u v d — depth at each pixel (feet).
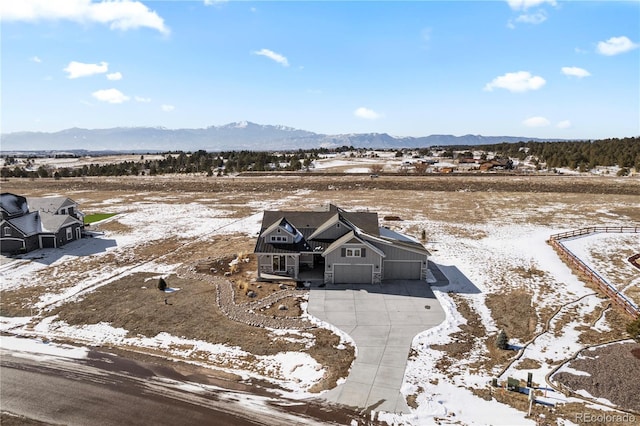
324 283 99.96
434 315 83.41
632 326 65.92
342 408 54.44
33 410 54.44
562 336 74.43
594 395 55.88
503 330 77.05
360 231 108.47
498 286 100.07
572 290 97.09
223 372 63.77
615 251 127.13
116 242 141.28
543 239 142.31
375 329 77.30
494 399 56.03
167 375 63.00
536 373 62.13
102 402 56.03
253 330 77.30
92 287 99.71
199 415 53.11
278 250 102.89
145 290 97.45
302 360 66.95
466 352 69.31
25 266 115.75
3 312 85.92
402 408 54.29
